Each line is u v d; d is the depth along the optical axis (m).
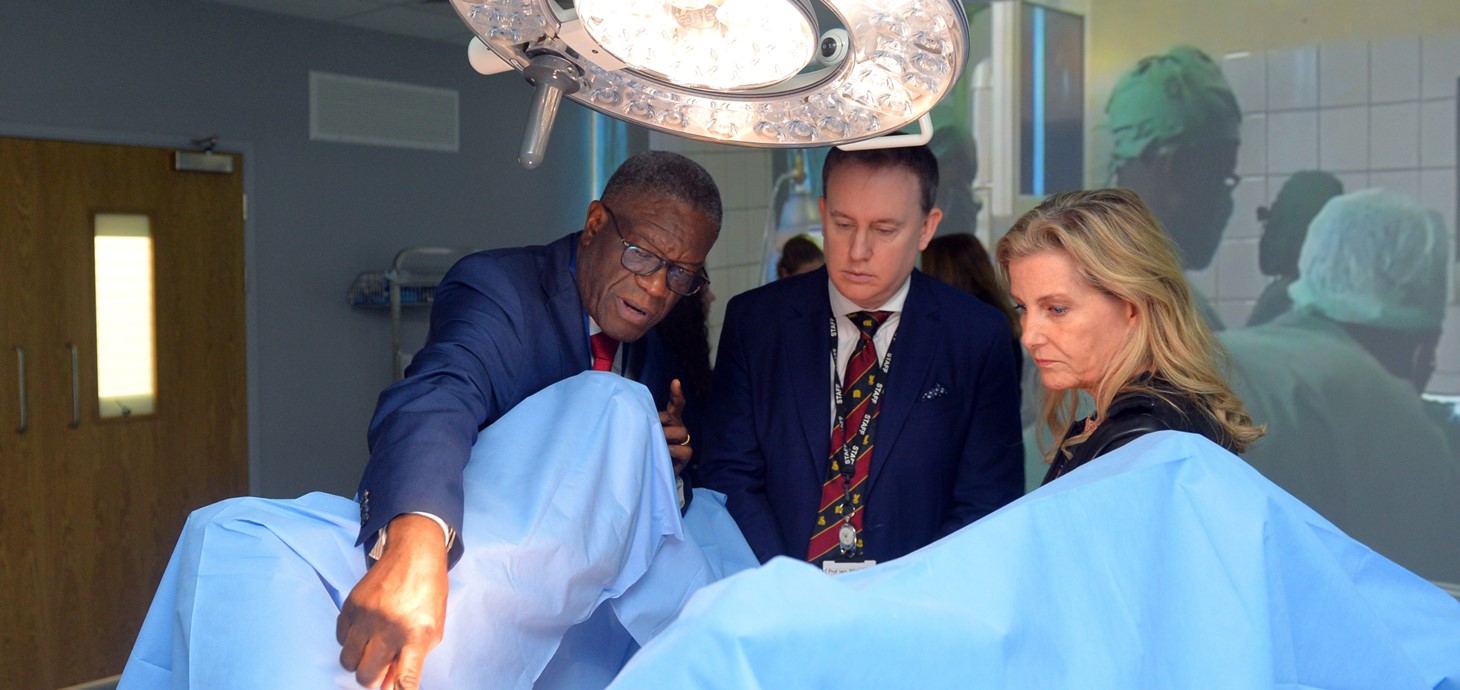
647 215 1.27
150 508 3.98
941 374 1.64
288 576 0.83
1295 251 4.21
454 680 0.82
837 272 1.55
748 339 1.71
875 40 0.74
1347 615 0.82
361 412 4.58
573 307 1.32
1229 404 1.08
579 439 0.98
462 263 1.33
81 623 3.83
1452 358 3.92
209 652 0.80
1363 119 4.04
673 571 1.10
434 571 0.79
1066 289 1.08
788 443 1.65
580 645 1.06
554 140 5.23
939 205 5.01
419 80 4.73
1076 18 4.62
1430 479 3.98
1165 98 4.45
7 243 3.62
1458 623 0.89
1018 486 1.69
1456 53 3.84
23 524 3.68
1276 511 0.81
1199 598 0.76
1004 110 4.82
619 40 0.76
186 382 4.05
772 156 5.19
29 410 3.68
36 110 3.66
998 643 0.64
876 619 0.59
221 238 4.13
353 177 4.51
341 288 4.50
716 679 0.55
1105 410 1.09
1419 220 3.95
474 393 1.11
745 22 0.73
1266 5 4.21
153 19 3.92
